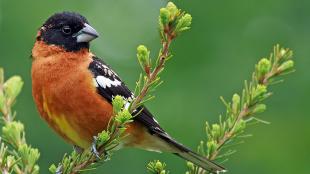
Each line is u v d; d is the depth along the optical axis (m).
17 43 15.64
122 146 8.40
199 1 15.95
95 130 7.82
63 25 8.27
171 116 14.94
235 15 15.93
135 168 14.16
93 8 17.08
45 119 7.99
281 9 16.09
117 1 17.39
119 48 16.95
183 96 15.23
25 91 15.30
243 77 15.43
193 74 15.50
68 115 7.78
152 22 17.33
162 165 6.68
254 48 15.77
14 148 7.17
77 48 8.22
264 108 7.00
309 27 16.09
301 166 15.17
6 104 7.53
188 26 6.26
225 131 7.03
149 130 8.27
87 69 7.90
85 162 6.83
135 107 6.46
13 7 15.80
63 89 7.75
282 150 15.28
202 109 15.05
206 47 15.72
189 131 14.78
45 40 8.29
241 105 7.04
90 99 7.75
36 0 15.91
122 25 17.20
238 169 15.05
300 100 15.62
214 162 6.99
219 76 15.44
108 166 14.20
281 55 7.00
